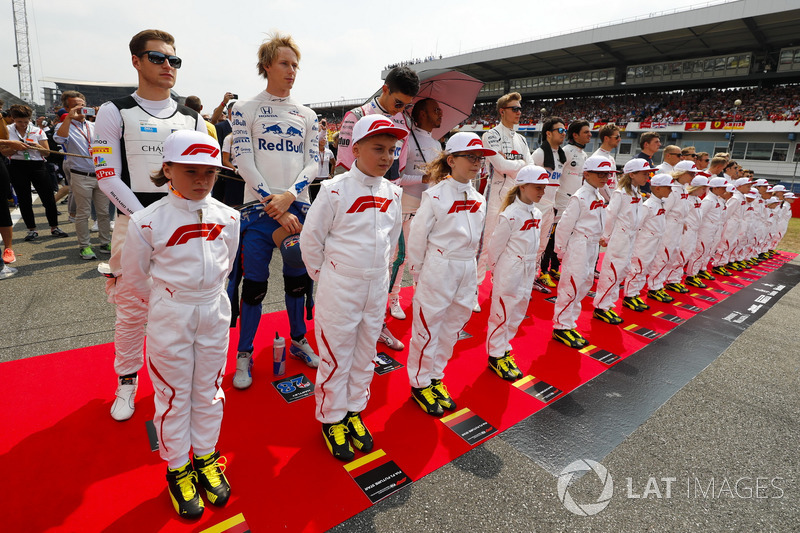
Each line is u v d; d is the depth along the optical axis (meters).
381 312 2.50
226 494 2.09
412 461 2.45
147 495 2.13
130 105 2.50
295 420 2.76
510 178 4.89
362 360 2.52
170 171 1.84
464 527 2.04
